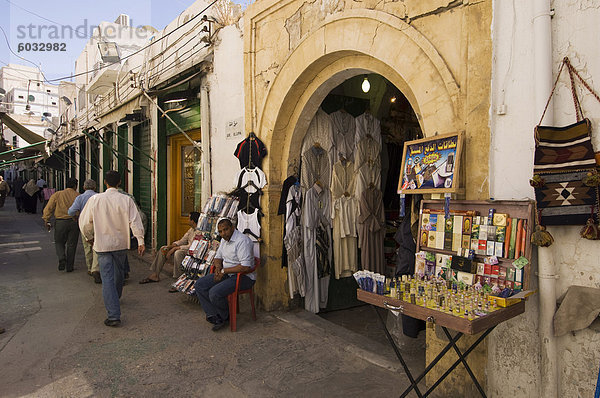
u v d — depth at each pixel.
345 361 3.76
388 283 2.76
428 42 3.12
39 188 21.67
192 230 6.63
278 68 4.84
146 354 3.85
